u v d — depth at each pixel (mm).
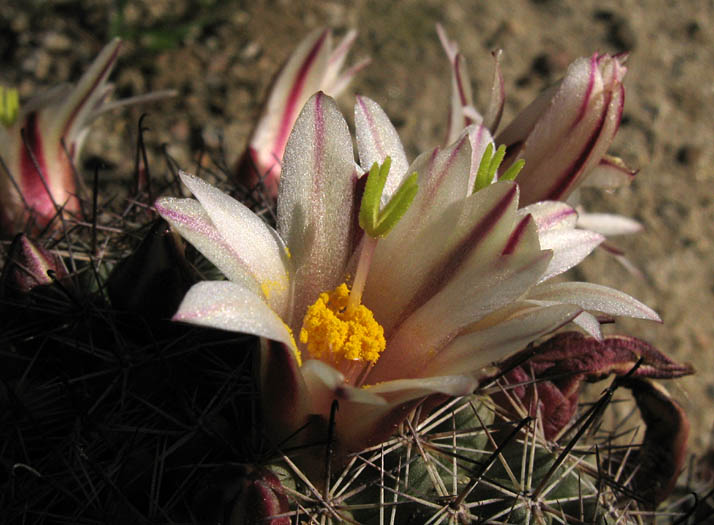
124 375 51
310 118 46
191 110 139
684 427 63
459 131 66
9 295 56
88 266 60
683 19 170
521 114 60
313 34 81
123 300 53
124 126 135
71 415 52
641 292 133
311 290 48
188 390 52
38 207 73
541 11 166
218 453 49
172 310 52
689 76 161
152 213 68
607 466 64
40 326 56
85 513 49
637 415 115
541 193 58
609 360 60
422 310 46
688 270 137
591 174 63
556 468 50
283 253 45
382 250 48
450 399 52
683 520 61
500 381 57
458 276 46
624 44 163
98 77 72
